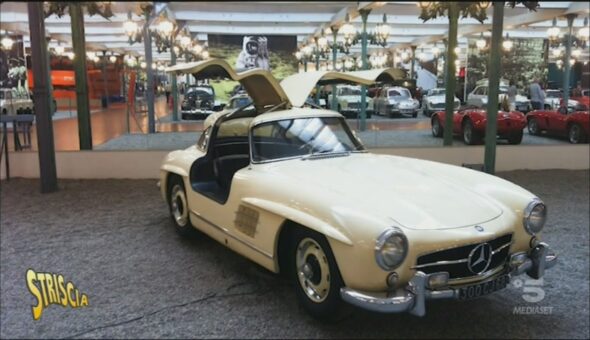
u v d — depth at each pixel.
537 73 10.89
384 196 3.14
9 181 7.77
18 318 3.33
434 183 3.46
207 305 3.50
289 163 3.92
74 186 7.47
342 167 3.78
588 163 8.62
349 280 2.82
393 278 2.74
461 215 3.02
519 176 7.99
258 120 4.15
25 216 5.88
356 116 9.20
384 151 8.05
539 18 10.78
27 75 10.55
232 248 3.92
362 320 3.26
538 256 3.22
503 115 8.91
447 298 2.81
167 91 8.86
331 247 2.90
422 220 2.91
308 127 4.32
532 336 3.08
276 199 3.34
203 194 4.34
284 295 3.65
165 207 6.29
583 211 5.94
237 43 8.67
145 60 8.59
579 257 4.43
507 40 10.88
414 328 3.17
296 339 3.03
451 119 8.98
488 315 3.35
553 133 9.45
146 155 8.05
